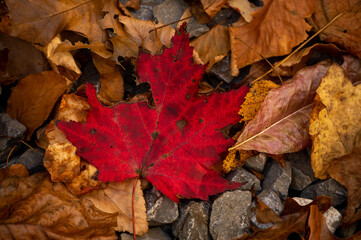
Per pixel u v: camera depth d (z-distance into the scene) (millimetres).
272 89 329
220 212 325
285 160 344
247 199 328
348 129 330
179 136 319
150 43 345
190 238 321
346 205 338
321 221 304
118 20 348
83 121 325
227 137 319
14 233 295
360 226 333
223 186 315
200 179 316
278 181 336
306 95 335
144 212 317
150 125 319
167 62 316
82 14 338
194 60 350
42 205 309
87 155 312
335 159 325
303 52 351
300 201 332
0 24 324
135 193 318
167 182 318
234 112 318
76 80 352
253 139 324
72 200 315
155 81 317
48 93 329
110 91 348
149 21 348
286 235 312
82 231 307
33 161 333
